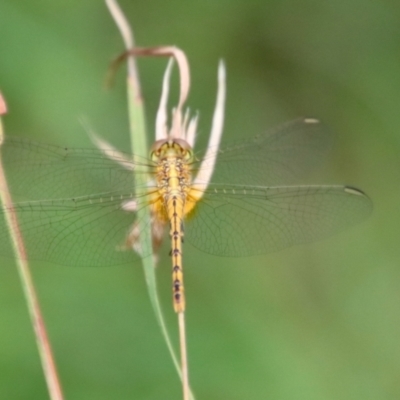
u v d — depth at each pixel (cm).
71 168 117
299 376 120
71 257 116
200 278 122
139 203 117
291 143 119
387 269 124
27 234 116
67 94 124
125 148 123
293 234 117
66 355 119
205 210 118
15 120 123
